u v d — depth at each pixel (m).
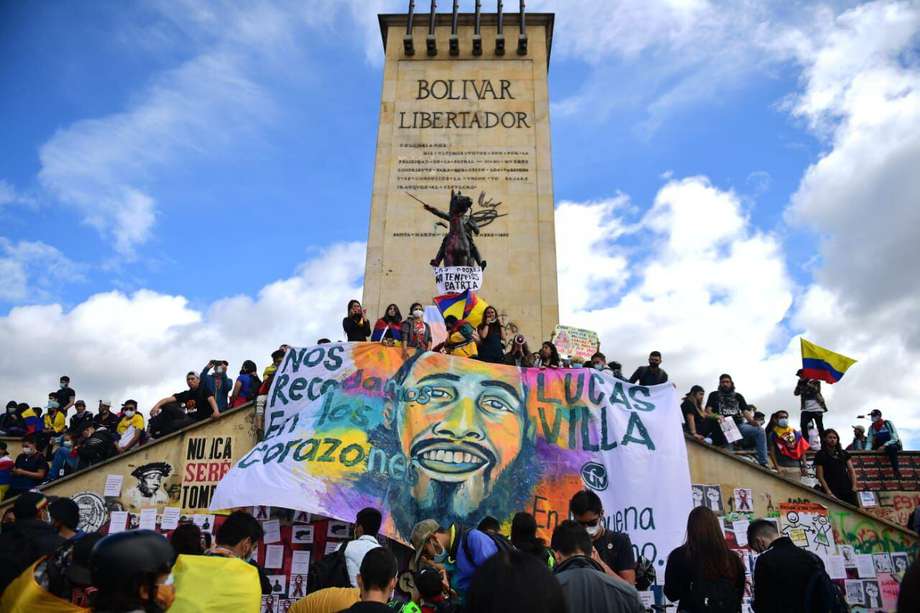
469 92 24.02
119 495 11.79
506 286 21.02
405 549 10.30
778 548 5.83
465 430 11.25
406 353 12.11
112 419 15.46
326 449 10.67
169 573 3.33
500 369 11.97
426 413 11.41
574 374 11.87
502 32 24.97
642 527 10.51
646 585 7.43
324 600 5.02
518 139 23.20
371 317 20.58
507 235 21.72
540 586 2.64
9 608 4.38
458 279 16.69
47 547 5.59
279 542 10.84
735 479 12.14
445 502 10.66
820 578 5.54
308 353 12.18
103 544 3.21
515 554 2.82
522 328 20.45
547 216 22.00
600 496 10.80
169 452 12.13
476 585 2.69
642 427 11.27
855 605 11.38
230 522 5.27
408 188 22.42
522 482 10.91
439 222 21.92
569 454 11.16
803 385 16.69
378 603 4.25
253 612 4.67
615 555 6.66
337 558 6.88
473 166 22.77
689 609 5.91
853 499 13.16
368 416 11.29
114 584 3.11
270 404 11.80
